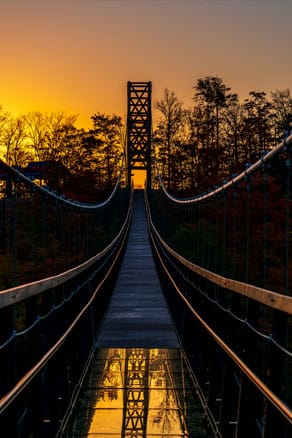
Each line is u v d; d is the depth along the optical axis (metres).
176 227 34.62
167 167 66.62
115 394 9.24
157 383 9.88
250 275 17.22
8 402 4.46
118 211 56.50
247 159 45.16
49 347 6.90
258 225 17.25
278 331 4.34
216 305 8.03
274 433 4.39
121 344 12.96
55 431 6.92
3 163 5.00
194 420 8.05
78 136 58.41
